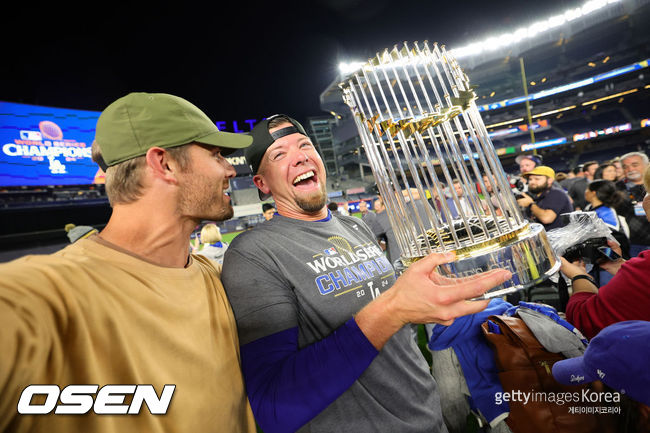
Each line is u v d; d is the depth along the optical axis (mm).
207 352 646
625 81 35031
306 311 876
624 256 1761
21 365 408
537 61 38406
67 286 492
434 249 727
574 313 1131
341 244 1027
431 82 762
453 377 1474
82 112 25719
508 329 1270
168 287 631
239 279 815
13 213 25953
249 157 1105
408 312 560
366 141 840
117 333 519
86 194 28453
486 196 705
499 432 1330
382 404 906
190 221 702
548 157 38812
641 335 709
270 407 652
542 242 672
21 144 23312
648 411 948
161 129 632
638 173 3498
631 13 32781
